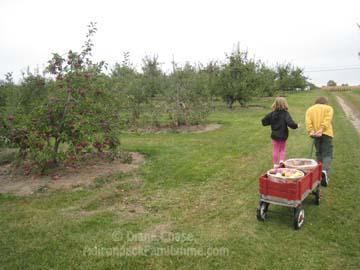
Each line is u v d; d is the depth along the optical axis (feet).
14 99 31.50
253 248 15.06
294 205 16.56
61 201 20.70
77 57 26.81
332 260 14.14
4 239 15.94
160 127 50.11
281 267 13.64
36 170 26.16
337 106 83.35
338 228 16.98
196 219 18.13
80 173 26.16
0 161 29.17
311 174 18.30
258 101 103.09
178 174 25.94
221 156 31.68
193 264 13.85
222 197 21.30
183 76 53.98
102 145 26.35
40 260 14.19
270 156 31.71
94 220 17.97
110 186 23.30
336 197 21.02
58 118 25.55
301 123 53.52
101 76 28.32
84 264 13.87
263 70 105.70
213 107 74.33
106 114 27.66
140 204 20.30
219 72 77.61
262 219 17.79
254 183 23.95
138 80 55.21
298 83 162.20
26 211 19.20
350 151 32.63
